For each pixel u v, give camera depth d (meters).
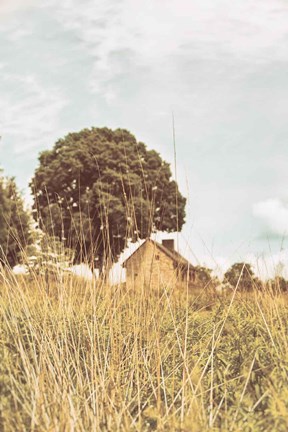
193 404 4.19
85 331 5.32
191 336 5.89
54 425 3.76
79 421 3.94
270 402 4.00
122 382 4.88
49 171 34.41
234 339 5.63
